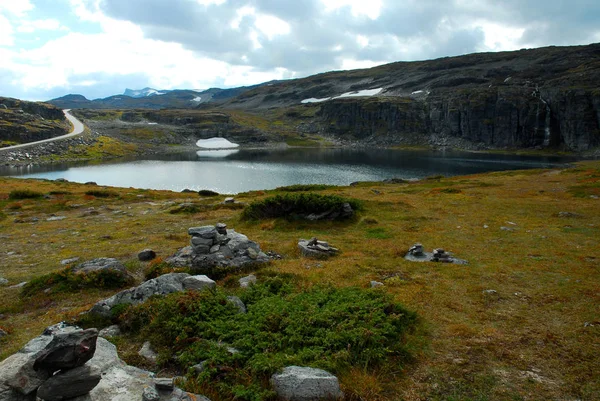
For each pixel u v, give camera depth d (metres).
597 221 24.80
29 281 15.23
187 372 8.77
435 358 9.68
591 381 8.61
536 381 8.66
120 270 15.52
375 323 10.73
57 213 33.56
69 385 6.52
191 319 10.70
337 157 162.88
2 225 28.16
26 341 10.54
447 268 16.67
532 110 197.25
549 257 17.84
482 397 8.14
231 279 15.32
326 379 8.05
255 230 25.17
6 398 6.27
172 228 26.39
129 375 7.74
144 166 130.00
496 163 135.25
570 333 10.75
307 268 16.84
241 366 8.97
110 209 35.25
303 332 10.24
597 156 158.25
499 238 21.67
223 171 115.81
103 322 11.37
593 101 173.25
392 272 16.33
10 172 115.69
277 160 149.88
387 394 8.30
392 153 184.75
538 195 36.69
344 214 27.02
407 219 27.25
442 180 56.69
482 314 12.08
